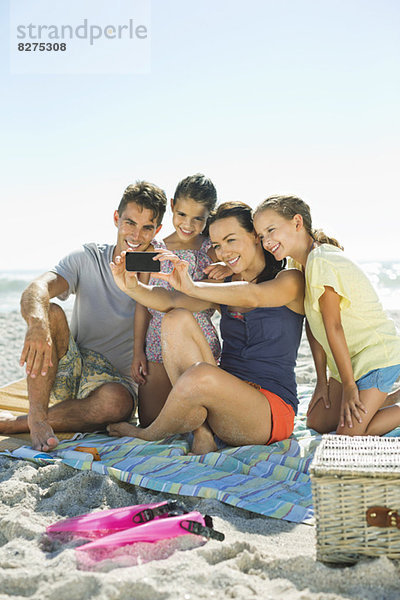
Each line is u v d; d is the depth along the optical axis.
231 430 3.16
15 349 7.87
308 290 3.28
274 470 2.80
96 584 1.80
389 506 1.96
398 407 3.24
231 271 3.51
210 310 3.63
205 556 1.99
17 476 2.74
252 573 1.91
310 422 3.60
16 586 1.84
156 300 3.26
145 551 2.05
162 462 2.89
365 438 2.34
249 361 3.30
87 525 2.22
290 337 3.33
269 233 3.31
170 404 3.08
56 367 3.43
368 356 3.26
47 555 2.05
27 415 3.50
